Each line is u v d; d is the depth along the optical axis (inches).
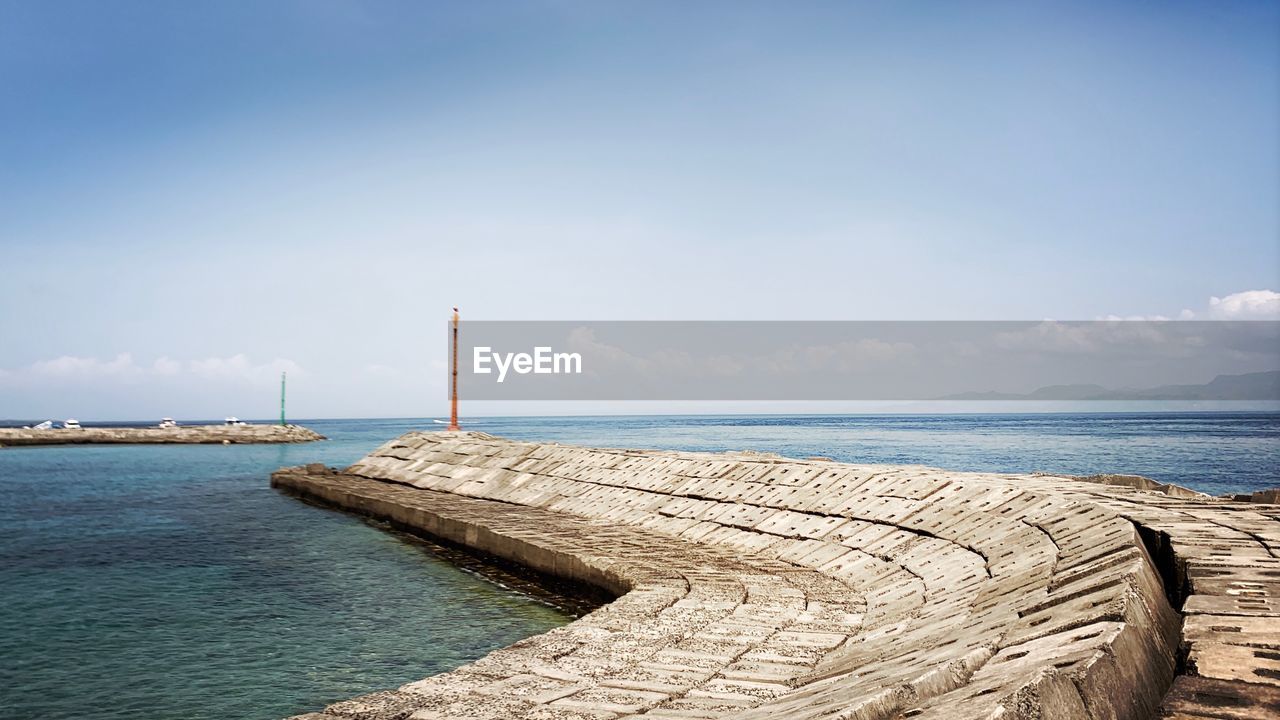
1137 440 4872.0
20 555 1413.6
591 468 1720.0
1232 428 6540.4
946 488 997.8
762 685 499.2
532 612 991.6
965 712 253.8
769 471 1314.0
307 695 718.5
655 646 608.7
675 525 1256.2
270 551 1444.4
